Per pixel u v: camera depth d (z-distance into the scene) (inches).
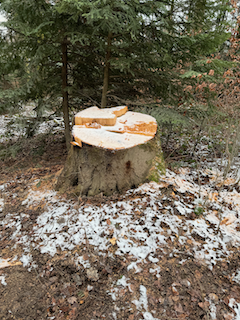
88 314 77.2
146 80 192.2
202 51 165.0
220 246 93.4
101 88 221.9
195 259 89.0
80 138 112.6
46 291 86.0
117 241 98.4
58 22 162.4
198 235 98.6
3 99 184.1
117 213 111.6
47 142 264.8
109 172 120.0
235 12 233.5
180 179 136.2
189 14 157.9
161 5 135.8
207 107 177.3
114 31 149.1
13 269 95.3
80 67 215.0
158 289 80.7
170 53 172.1
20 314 79.2
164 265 87.8
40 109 206.8
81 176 125.0
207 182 140.6
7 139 271.6
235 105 202.1
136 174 123.3
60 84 211.8
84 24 168.4
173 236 98.1
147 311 75.2
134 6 147.2
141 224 104.3
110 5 133.2
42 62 183.0
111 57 180.5
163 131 240.2
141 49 167.2
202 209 111.4
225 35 145.3
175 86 177.0
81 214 116.0
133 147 116.6
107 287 84.2
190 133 220.2
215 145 193.6
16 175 184.9
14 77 175.6
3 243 110.8
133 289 81.9
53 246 102.8
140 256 91.8
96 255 95.2
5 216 130.3
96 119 123.6
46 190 147.3
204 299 76.2
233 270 84.3
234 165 159.9
